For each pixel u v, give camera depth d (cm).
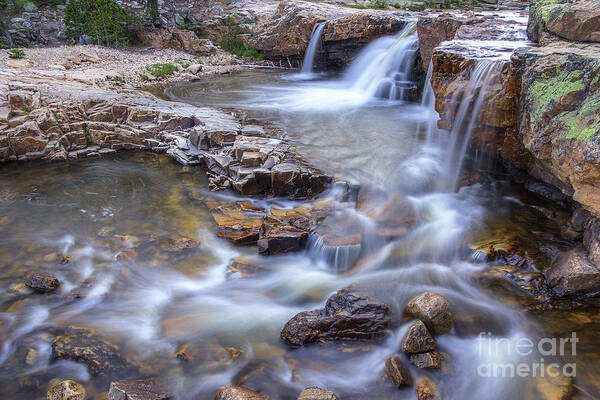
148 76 1975
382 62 1734
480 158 901
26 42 2272
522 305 531
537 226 692
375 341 480
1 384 424
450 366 443
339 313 498
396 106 1502
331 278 616
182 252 670
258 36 2614
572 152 519
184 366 450
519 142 764
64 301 552
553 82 594
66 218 787
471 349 466
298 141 1080
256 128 1154
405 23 1842
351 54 2084
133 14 2531
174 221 771
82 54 2028
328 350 471
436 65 914
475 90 789
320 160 947
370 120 1298
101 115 1212
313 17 2222
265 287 594
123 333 498
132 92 1555
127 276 610
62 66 1808
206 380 432
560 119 555
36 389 419
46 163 1071
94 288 580
